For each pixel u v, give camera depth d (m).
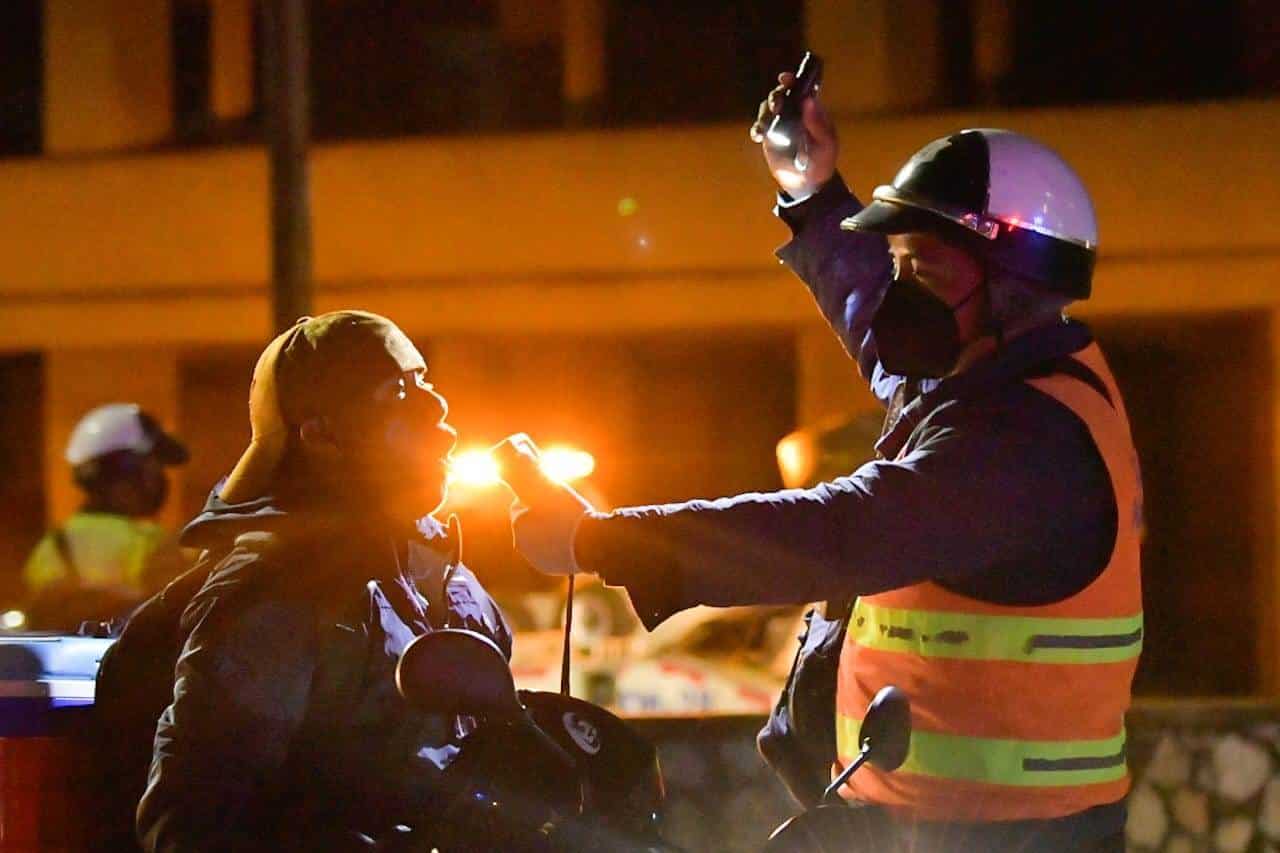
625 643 25.70
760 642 25.17
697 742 18.22
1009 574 10.05
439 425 10.89
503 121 45.25
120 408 23.56
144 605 10.94
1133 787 19.33
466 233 42.88
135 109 45.69
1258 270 40.56
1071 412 10.15
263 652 9.97
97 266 44.59
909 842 10.17
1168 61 43.28
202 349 44.84
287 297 26.45
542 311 42.62
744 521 9.57
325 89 45.56
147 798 9.78
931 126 40.56
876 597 10.52
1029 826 10.07
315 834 10.02
